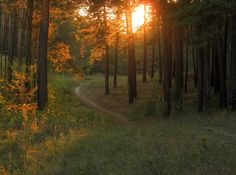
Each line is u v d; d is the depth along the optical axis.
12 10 33.38
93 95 47.81
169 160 9.98
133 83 40.97
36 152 12.76
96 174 9.80
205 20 22.97
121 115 32.66
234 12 22.56
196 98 34.19
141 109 32.59
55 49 32.75
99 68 83.81
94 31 37.19
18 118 20.06
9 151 13.75
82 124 19.14
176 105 29.08
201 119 19.77
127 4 32.06
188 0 25.70
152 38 52.03
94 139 13.92
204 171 9.14
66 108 29.86
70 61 33.94
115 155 11.44
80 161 11.02
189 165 9.66
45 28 24.53
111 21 36.34
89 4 32.22
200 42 23.80
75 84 62.62
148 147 11.80
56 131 16.52
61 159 11.56
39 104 24.06
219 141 12.49
